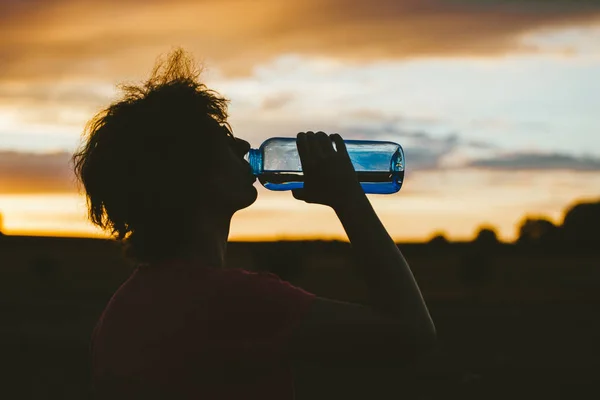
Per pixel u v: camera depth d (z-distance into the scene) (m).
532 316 45.81
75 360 22.00
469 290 78.19
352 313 1.50
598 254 127.88
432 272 100.19
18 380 17.20
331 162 1.66
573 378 19.95
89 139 1.75
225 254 1.74
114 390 1.58
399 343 1.46
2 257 109.75
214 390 1.51
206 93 1.76
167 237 1.67
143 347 1.55
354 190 1.65
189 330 1.52
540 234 133.38
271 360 1.50
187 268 1.61
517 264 114.88
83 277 85.31
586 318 44.06
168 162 1.66
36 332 31.53
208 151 1.69
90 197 1.73
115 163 1.67
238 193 1.72
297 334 1.49
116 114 1.73
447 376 19.72
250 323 1.51
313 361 1.52
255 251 52.09
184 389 1.50
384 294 1.51
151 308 1.58
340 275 90.06
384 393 16.78
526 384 18.78
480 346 28.70
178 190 1.66
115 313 1.66
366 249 1.56
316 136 1.71
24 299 56.84
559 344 29.75
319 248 114.19
